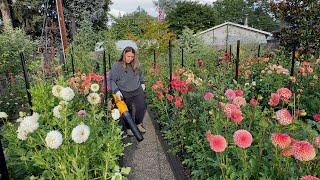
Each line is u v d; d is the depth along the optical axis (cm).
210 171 261
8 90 659
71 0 2264
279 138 180
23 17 2467
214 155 267
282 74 508
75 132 197
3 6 1859
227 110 233
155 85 488
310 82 479
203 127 307
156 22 1586
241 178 209
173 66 765
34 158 209
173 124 399
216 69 781
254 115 273
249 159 228
